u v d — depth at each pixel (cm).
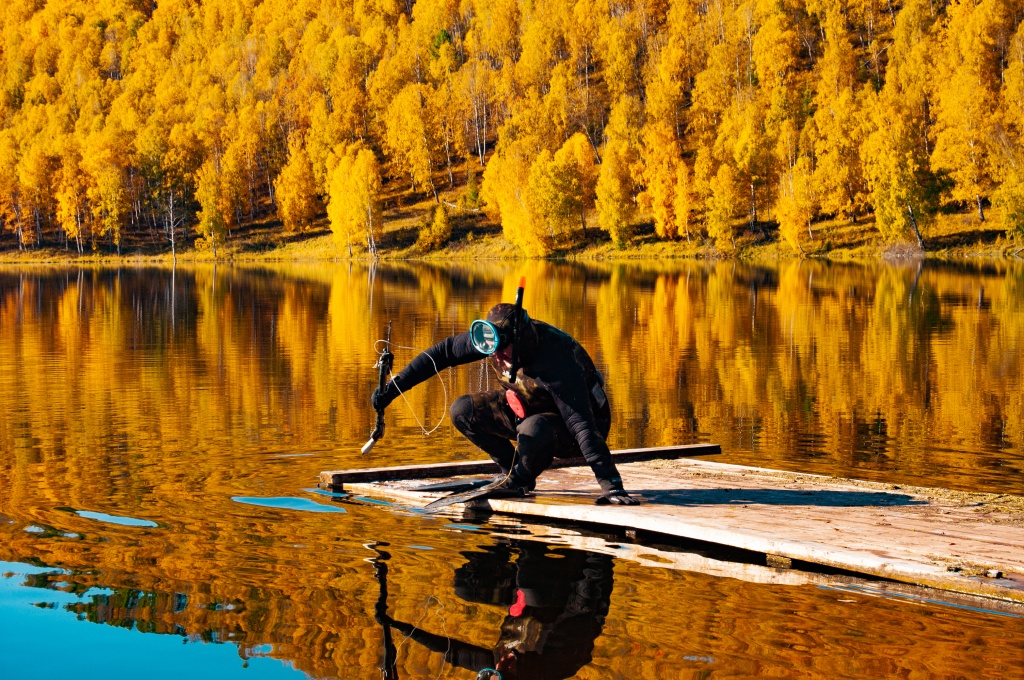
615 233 7844
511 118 10819
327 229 10300
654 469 761
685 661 359
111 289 4181
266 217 11044
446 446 885
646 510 585
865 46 11375
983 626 397
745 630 392
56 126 13562
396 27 15912
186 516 584
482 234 9188
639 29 12800
